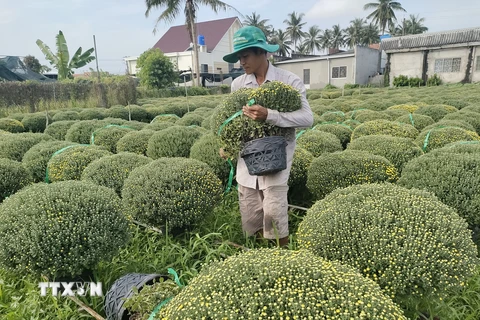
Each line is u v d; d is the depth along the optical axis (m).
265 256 2.16
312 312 1.79
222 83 42.47
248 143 3.29
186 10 31.11
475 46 32.19
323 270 2.03
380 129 6.62
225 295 1.89
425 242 2.47
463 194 3.60
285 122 3.24
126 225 3.23
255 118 3.15
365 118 9.55
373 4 57.06
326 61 39.91
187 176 3.96
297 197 5.41
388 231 2.57
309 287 1.91
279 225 3.64
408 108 11.38
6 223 2.95
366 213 2.71
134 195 3.87
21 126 12.00
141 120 15.05
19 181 4.93
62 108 17.66
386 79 37.25
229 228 4.20
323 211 2.92
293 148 3.61
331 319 1.76
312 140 6.04
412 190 3.04
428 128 7.13
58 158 5.27
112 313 2.63
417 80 33.97
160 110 15.59
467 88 23.22
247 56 3.55
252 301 1.82
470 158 3.80
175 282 2.63
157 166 4.11
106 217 3.07
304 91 3.69
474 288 3.03
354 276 2.04
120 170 4.60
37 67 38.41
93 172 4.57
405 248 2.46
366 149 5.28
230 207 4.91
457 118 8.77
